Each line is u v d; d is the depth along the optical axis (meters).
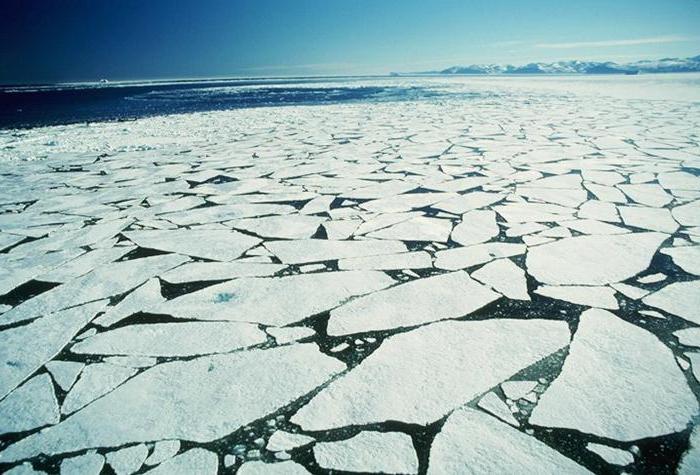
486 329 30.62
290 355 28.62
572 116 151.88
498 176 71.25
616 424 23.09
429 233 47.34
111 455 21.95
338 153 95.88
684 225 47.47
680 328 30.33
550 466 21.06
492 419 23.53
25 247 45.72
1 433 23.31
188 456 21.91
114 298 35.66
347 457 21.78
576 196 58.78
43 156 99.38
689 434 22.48
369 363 27.72
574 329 30.42
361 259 41.56
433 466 21.20
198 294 35.94
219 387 26.06
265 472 21.14
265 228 50.12
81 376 27.16
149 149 107.75
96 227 51.22
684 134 107.06
